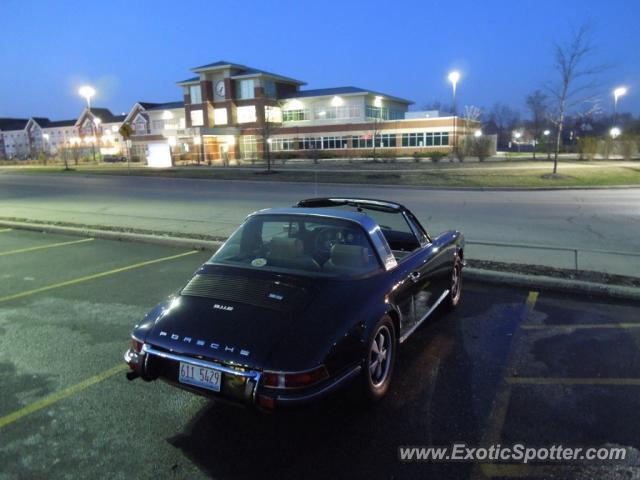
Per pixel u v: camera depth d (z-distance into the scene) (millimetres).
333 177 26906
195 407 3564
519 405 3561
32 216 13758
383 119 60188
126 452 3035
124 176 31688
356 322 3211
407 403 3604
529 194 18938
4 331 5043
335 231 4000
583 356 4363
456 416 3430
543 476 2812
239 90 58281
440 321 5273
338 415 3451
